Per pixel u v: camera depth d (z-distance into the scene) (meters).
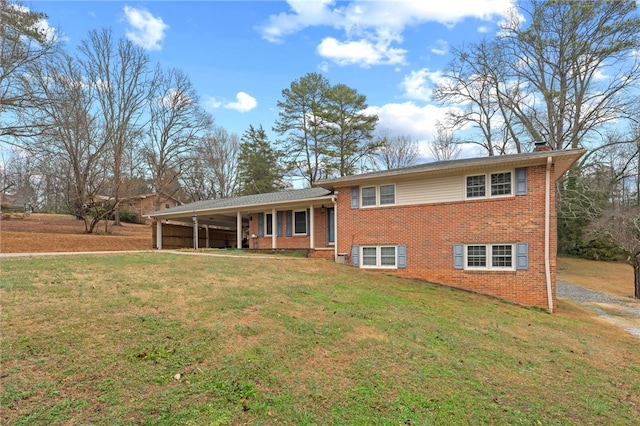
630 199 31.23
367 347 5.63
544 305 11.45
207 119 37.25
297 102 37.44
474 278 12.57
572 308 13.33
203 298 6.93
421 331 6.80
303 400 3.95
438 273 13.23
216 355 4.62
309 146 38.41
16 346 4.12
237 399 3.78
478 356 5.94
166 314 5.75
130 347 4.48
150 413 3.35
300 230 18.98
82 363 3.98
